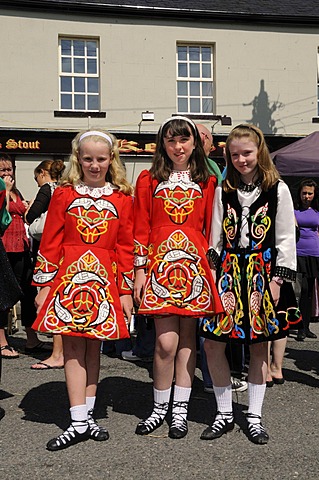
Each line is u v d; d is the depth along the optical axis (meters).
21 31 14.66
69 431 3.37
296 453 3.24
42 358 5.69
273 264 3.36
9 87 14.66
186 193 3.54
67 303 3.33
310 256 6.85
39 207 5.29
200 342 4.43
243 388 4.52
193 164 3.62
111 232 3.46
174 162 3.58
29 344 5.92
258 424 3.49
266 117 15.80
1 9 14.48
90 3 14.84
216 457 3.19
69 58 15.15
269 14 15.56
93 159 3.44
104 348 5.93
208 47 15.74
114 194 3.54
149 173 3.64
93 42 15.24
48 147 14.91
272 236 3.38
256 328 3.32
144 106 15.31
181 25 15.41
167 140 3.54
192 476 2.94
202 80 15.73
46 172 5.58
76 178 3.53
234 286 3.40
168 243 3.50
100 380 4.88
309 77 15.97
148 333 5.46
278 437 3.50
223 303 3.42
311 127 16.00
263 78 15.79
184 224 3.52
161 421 3.62
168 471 3.00
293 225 3.38
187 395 3.61
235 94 15.71
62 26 14.88
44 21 14.77
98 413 4.00
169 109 15.41
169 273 3.45
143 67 15.29
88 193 3.50
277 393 4.50
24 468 3.05
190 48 15.70
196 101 15.78
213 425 3.52
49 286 3.44
